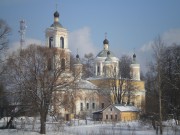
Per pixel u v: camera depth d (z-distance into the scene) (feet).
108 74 410.52
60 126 217.36
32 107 203.00
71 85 208.03
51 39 382.22
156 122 212.43
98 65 475.31
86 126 269.03
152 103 233.35
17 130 206.08
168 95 225.56
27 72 199.52
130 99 409.49
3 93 207.72
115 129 235.40
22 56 202.59
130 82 395.34
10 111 221.25
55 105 204.33
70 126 269.03
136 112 362.74
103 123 309.63
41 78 197.26
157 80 207.31
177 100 224.94
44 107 197.16
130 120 343.05
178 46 264.11
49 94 197.16
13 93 203.72
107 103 401.70
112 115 361.51
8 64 204.54
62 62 206.69
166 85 221.46
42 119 197.47
